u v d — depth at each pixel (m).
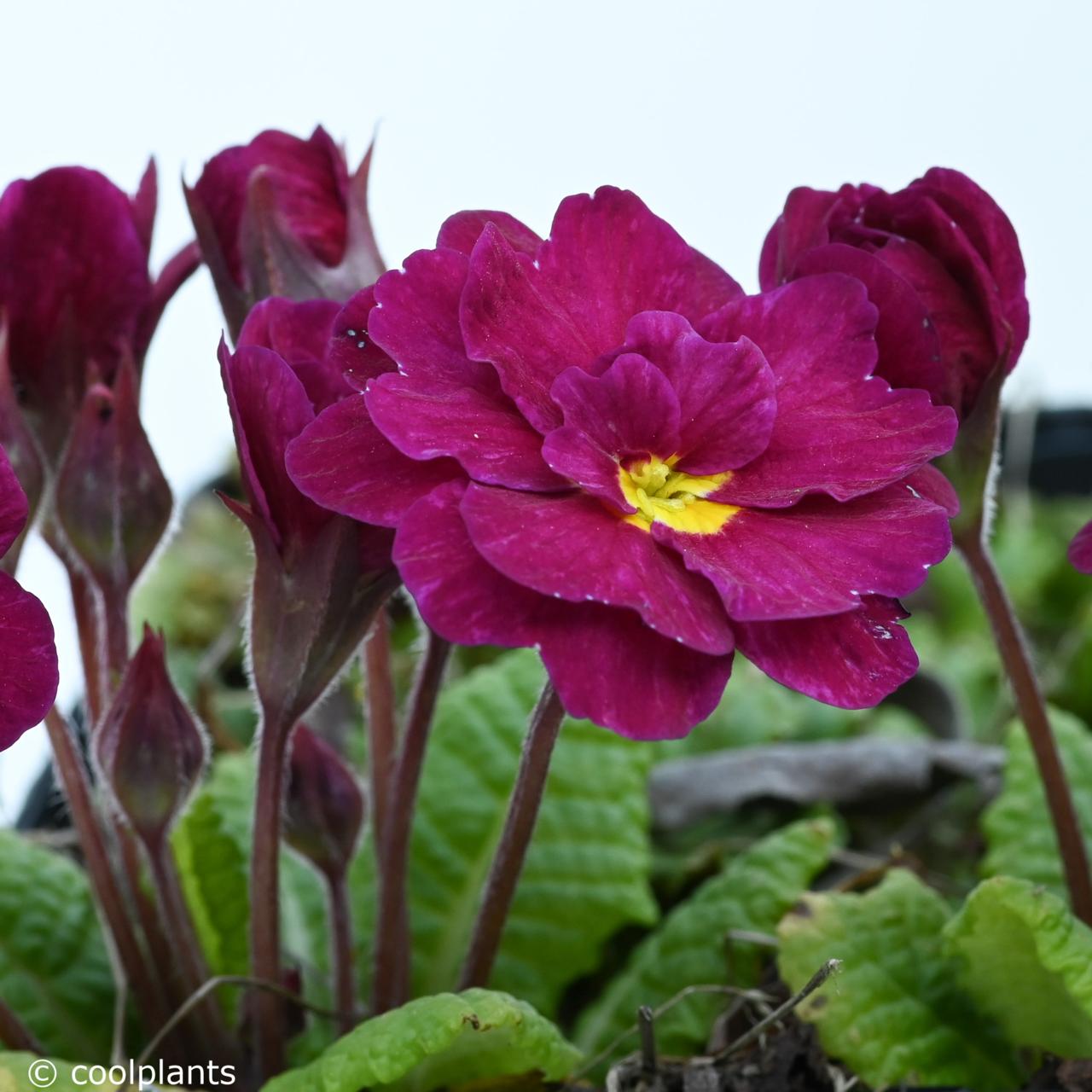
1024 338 0.21
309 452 0.18
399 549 0.18
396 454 0.18
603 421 0.19
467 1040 0.21
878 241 0.20
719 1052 0.23
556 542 0.18
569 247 0.19
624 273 0.19
